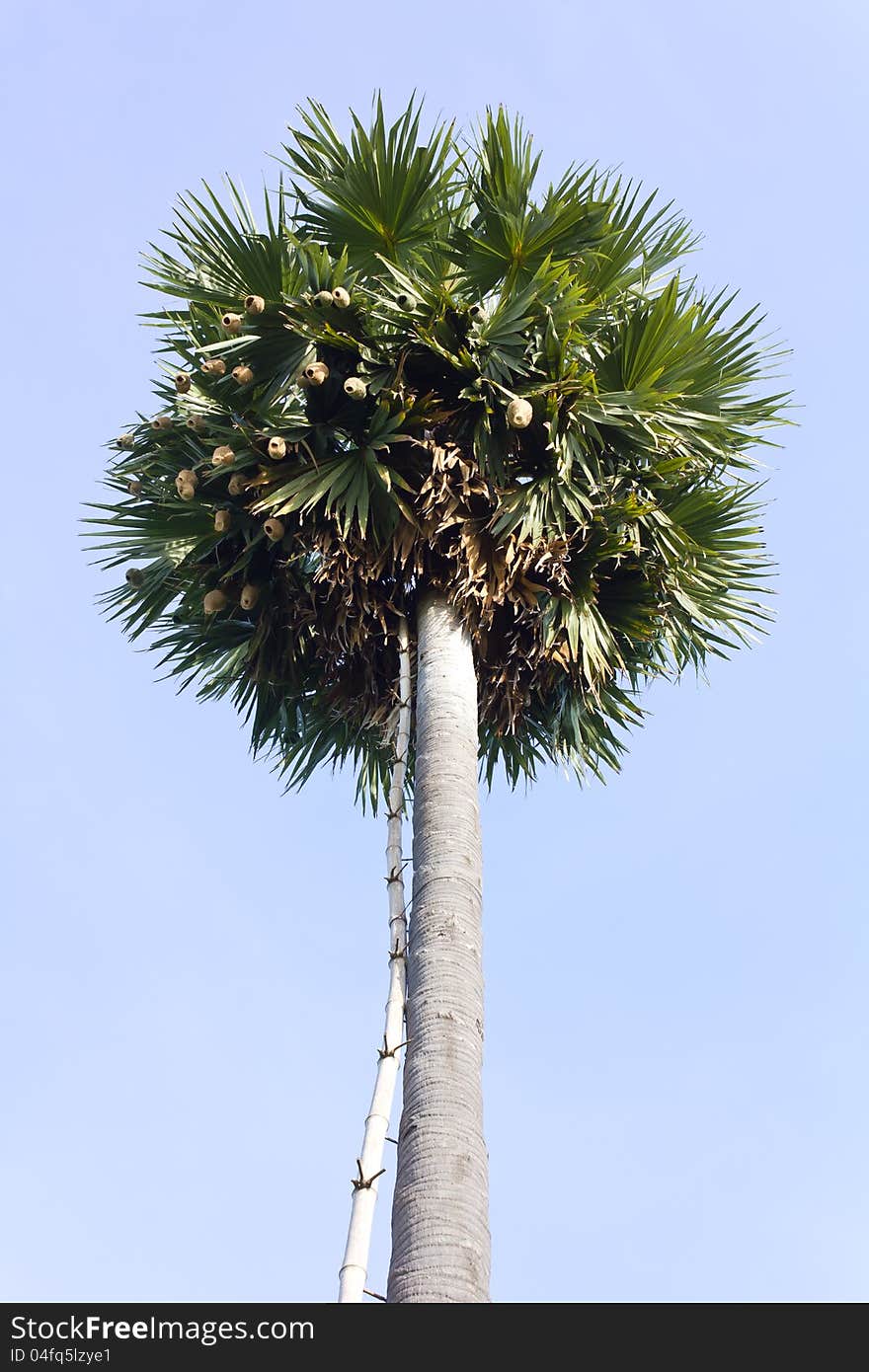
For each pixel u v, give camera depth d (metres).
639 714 8.63
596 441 7.61
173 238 7.93
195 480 7.43
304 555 7.33
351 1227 4.89
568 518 7.54
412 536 7.18
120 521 8.06
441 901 5.86
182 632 8.48
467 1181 4.93
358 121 7.60
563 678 8.08
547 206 7.63
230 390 7.64
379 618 7.33
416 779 6.49
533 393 7.26
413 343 7.32
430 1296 4.56
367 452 7.24
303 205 7.82
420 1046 5.39
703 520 8.19
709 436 8.16
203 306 8.00
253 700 8.76
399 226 7.84
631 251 8.06
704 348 7.91
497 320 7.29
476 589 7.09
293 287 7.71
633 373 7.85
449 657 6.94
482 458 7.23
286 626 8.02
